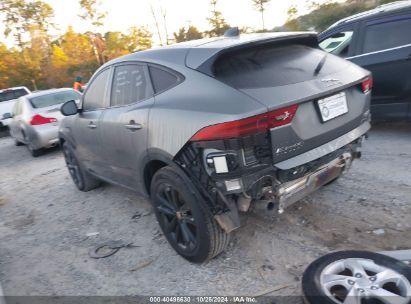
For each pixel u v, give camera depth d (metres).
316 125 2.97
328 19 24.30
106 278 3.45
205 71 3.03
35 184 6.81
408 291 2.34
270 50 3.24
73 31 40.78
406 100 5.64
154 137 3.29
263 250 3.46
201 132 2.80
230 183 2.76
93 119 4.44
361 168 4.91
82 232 4.44
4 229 4.91
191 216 3.23
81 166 5.48
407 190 4.16
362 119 3.50
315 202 4.15
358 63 5.96
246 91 2.77
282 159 2.81
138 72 3.75
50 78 39.38
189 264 3.43
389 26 5.71
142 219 4.50
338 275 2.56
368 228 3.57
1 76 37.69
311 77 3.07
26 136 9.38
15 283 3.59
